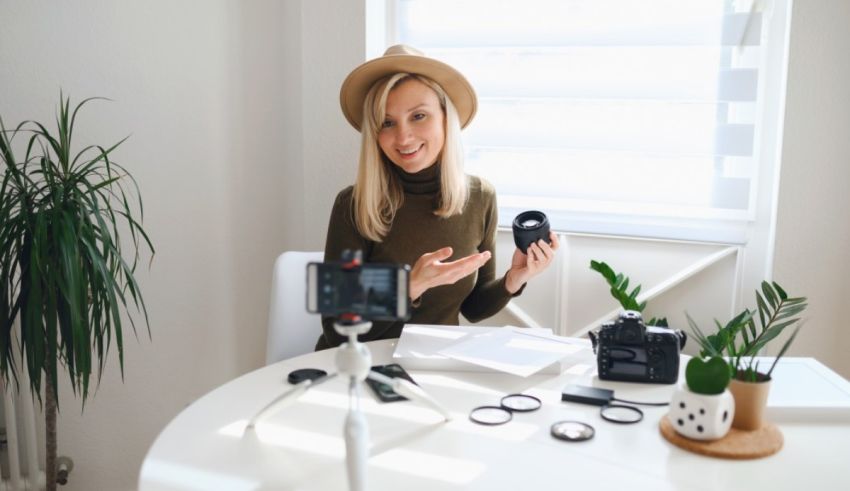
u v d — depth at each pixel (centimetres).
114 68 194
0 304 156
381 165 172
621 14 212
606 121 220
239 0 206
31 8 185
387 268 88
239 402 119
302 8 214
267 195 221
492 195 185
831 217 189
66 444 206
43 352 153
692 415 102
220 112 208
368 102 168
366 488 91
